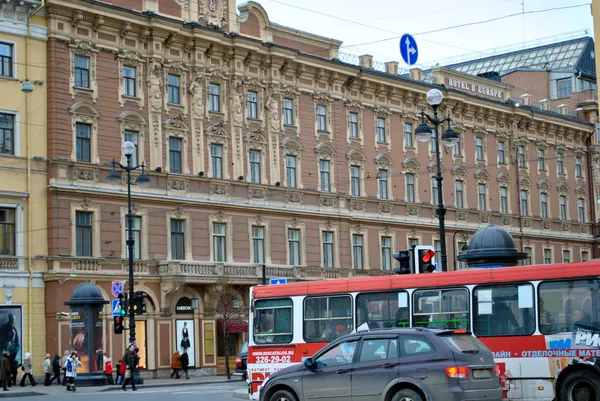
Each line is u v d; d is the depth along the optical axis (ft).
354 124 222.89
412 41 174.81
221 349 190.19
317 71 212.84
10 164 159.94
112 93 174.19
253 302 94.38
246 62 198.29
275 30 205.77
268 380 69.77
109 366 154.10
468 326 82.23
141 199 176.24
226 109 193.77
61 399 114.52
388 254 227.61
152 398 112.06
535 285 80.12
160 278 177.47
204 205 187.01
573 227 288.71
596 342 77.00
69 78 167.84
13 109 161.17
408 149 236.02
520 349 79.92
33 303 161.07
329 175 214.90
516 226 266.57
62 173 165.37
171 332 179.32
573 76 302.66
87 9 169.48
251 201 196.34
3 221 159.43
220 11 194.39
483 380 63.98
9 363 142.51
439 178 110.01
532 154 276.62
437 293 84.23
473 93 257.34
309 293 90.99
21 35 163.12
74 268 164.96
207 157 189.06
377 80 225.97
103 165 170.81
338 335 88.63
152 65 180.75
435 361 63.72
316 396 67.36
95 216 169.48
